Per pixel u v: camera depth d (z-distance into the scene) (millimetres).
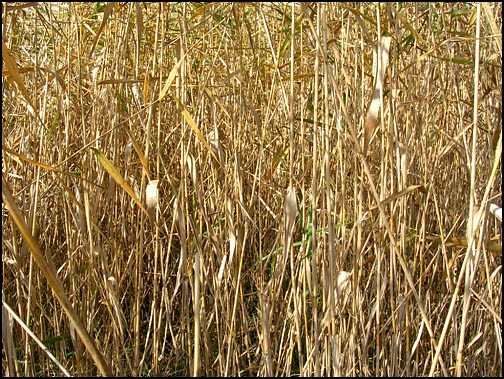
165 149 2646
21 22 2541
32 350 1971
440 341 1551
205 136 2299
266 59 2857
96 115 2135
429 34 2043
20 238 2137
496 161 1438
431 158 2240
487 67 2242
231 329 1896
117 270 2143
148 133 1781
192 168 1871
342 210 1811
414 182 2197
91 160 2018
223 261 1870
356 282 1819
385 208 1774
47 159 2209
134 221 2389
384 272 1916
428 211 2355
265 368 1877
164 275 1985
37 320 2193
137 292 1911
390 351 2057
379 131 1916
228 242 2141
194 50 2365
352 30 2072
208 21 2375
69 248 1958
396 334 1889
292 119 1665
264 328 1791
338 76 2012
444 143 2256
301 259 1791
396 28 1713
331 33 1986
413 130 2135
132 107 2449
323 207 1734
